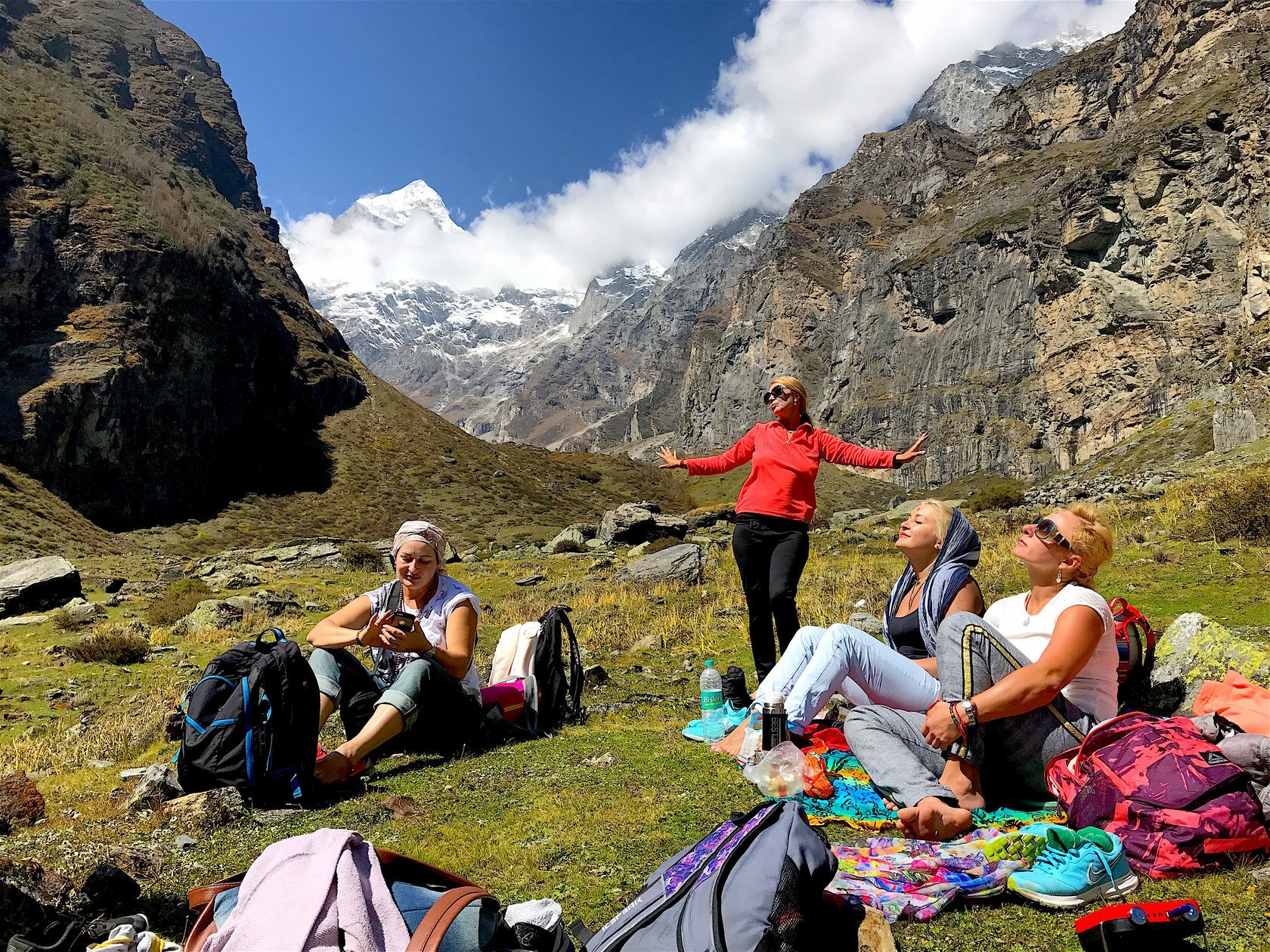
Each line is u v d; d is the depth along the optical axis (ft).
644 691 26.94
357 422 330.95
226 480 257.34
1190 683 15.92
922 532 15.76
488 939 7.70
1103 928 8.66
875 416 598.75
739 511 19.90
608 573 61.72
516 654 21.34
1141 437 238.68
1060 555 13.41
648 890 9.17
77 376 205.98
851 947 8.93
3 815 17.63
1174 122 433.07
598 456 409.08
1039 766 12.84
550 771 17.11
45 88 305.12
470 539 234.58
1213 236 398.83
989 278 569.64
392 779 17.29
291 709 16.19
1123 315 428.97
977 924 9.96
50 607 65.21
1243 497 40.34
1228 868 10.48
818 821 12.95
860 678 14.66
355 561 92.99
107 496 211.00
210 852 14.07
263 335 303.89
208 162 508.53
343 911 7.38
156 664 46.11
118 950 8.50
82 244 229.66
